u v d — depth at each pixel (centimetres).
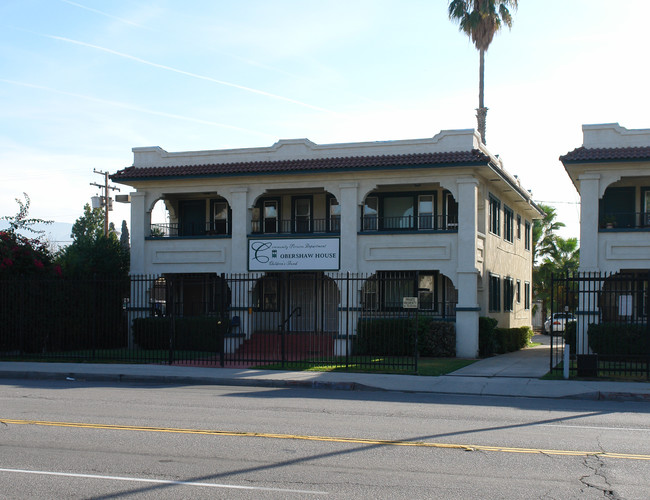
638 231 2408
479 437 1022
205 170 2797
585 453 910
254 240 2777
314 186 2725
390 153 2695
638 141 2477
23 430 1053
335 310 2938
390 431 1066
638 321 2514
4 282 2448
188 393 1584
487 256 2852
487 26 3850
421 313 2833
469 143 2611
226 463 841
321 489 725
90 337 2730
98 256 3031
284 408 1330
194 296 3142
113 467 818
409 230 2669
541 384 1739
